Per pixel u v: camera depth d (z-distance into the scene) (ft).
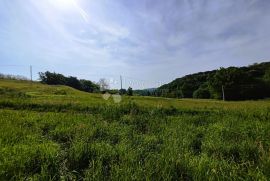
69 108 68.08
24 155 18.84
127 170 16.08
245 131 31.37
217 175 15.58
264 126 33.81
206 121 45.42
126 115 49.03
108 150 20.66
